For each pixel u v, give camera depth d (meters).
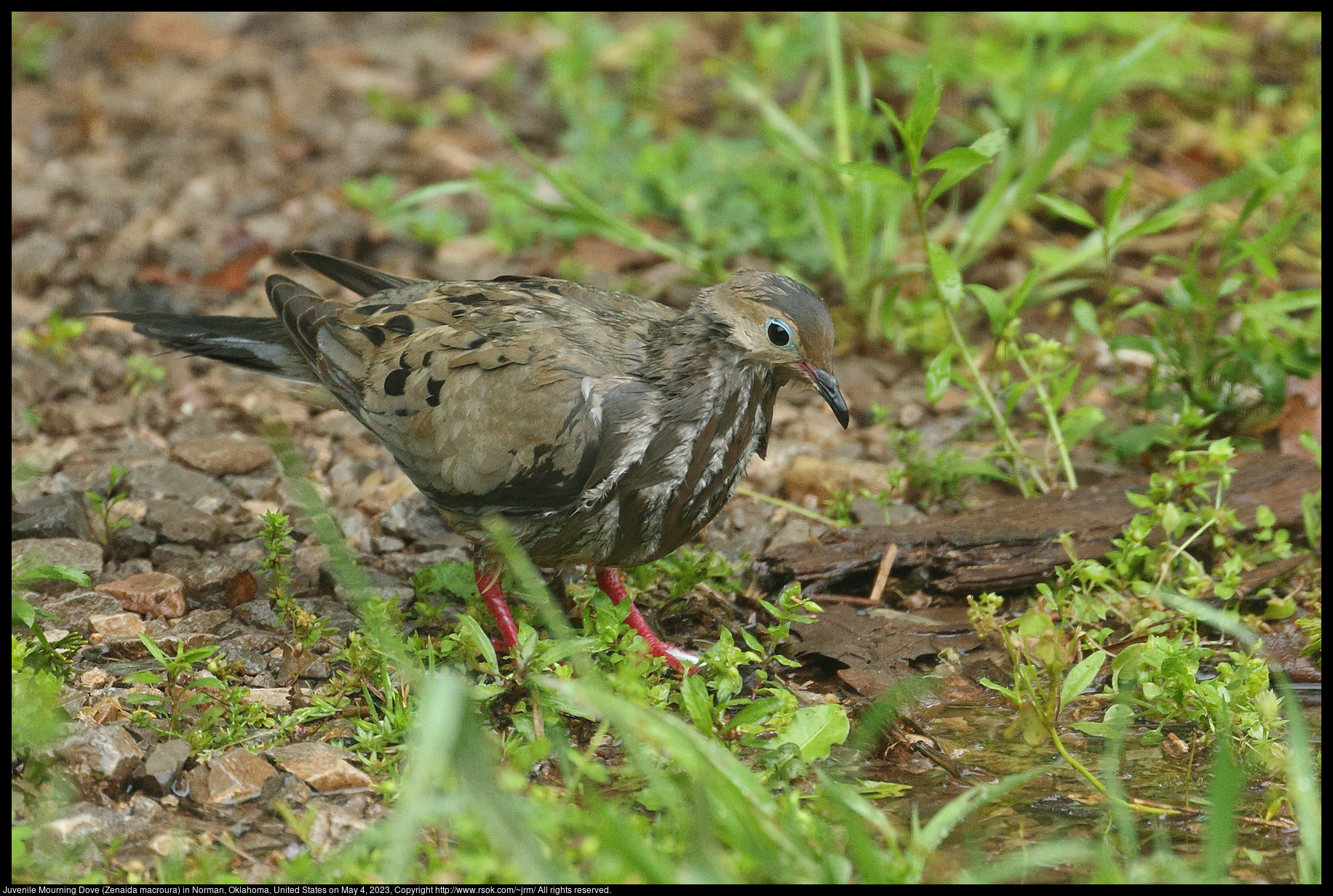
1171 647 8.83
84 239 15.45
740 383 9.48
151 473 11.65
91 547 10.47
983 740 8.97
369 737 8.34
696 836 6.64
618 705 6.80
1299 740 7.61
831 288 14.95
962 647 10.02
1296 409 12.35
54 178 16.77
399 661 8.39
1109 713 8.76
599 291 10.34
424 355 9.66
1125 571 10.12
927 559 10.73
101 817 7.51
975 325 14.49
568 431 9.24
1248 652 9.88
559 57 18.22
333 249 15.41
